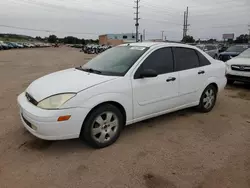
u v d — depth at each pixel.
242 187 2.56
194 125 4.30
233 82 8.46
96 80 3.33
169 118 4.65
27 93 3.50
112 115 3.41
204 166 2.96
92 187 2.53
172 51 4.26
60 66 15.49
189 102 4.57
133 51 4.06
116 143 3.53
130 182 2.62
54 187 2.52
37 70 12.91
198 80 4.60
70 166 2.91
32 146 3.40
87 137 3.21
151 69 3.85
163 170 2.86
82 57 26.89
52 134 2.98
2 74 10.97
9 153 3.20
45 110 2.96
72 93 3.04
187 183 2.62
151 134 3.88
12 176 2.69
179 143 3.57
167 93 4.06
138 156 3.17
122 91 3.42
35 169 2.84
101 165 2.94
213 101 5.13
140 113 3.75
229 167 2.94
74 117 3.01
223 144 3.56
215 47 19.91
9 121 4.34
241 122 4.49
